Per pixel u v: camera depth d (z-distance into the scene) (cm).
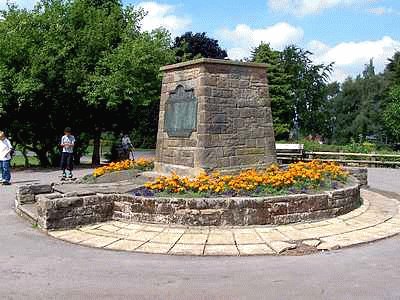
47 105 2181
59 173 1966
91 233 806
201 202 821
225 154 1062
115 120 2475
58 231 824
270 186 902
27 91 1933
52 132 2334
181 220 829
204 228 819
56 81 2086
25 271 611
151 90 2284
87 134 2494
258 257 669
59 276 590
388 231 812
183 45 3612
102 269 617
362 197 1162
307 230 810
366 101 5150
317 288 542
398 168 2177
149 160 1337
